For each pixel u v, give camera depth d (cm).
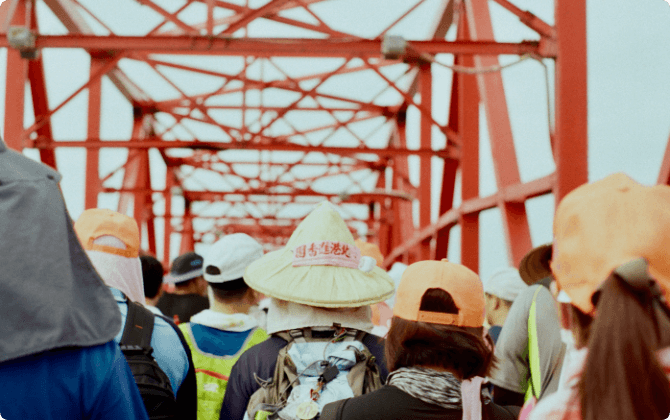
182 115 2627
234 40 1241
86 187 2127
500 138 1405
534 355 300
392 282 273
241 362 253
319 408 220
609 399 107
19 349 132
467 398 193
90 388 149
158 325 260
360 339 253
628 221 117
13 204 140
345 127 2627
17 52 1570
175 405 232
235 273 318
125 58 2142
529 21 1149
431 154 1780
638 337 108
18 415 138
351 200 3634
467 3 1559
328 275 258
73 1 1881
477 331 206
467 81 1709
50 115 1573
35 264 138
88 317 149
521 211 1330
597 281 117
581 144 1063
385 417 189
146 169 3108
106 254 263
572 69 1075
